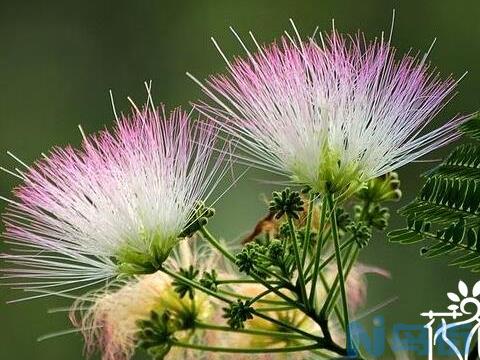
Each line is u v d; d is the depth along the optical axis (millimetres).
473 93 1005
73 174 406
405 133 403
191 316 417
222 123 401
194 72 1163
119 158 406
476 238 395
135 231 403
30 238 400
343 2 1126
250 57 405
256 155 402
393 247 742
